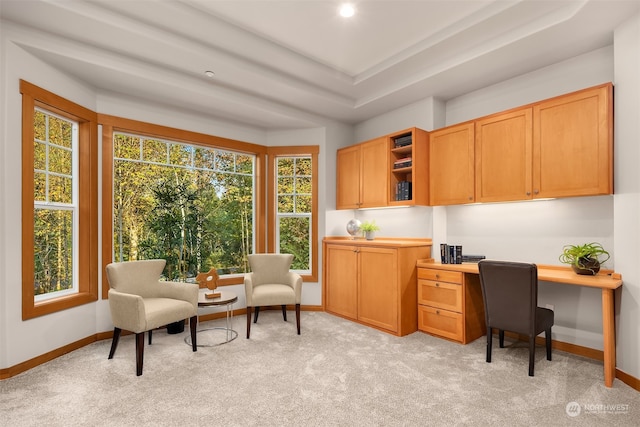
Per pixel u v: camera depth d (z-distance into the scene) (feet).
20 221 8.59
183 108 12.98
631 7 7.51
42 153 9.80
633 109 7.82
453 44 9.79
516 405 6.94
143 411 6.74
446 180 11.84
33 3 7.45
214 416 6.57
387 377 8.23
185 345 10.55
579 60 9.73
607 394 7.38
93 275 10.85
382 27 9.41
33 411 6.73
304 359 9.37
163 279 12.99
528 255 10.68
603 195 8.98
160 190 12.87
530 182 9.73
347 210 16.02
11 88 8.36
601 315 9.37
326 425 6.28
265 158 15.55
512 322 8.63
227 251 14.76
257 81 11.55
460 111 12.70
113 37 8.86
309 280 15.12
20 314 8.56
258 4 8.40
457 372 8.51
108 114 11.34
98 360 9.32
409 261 11.82
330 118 15.43
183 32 9.21
